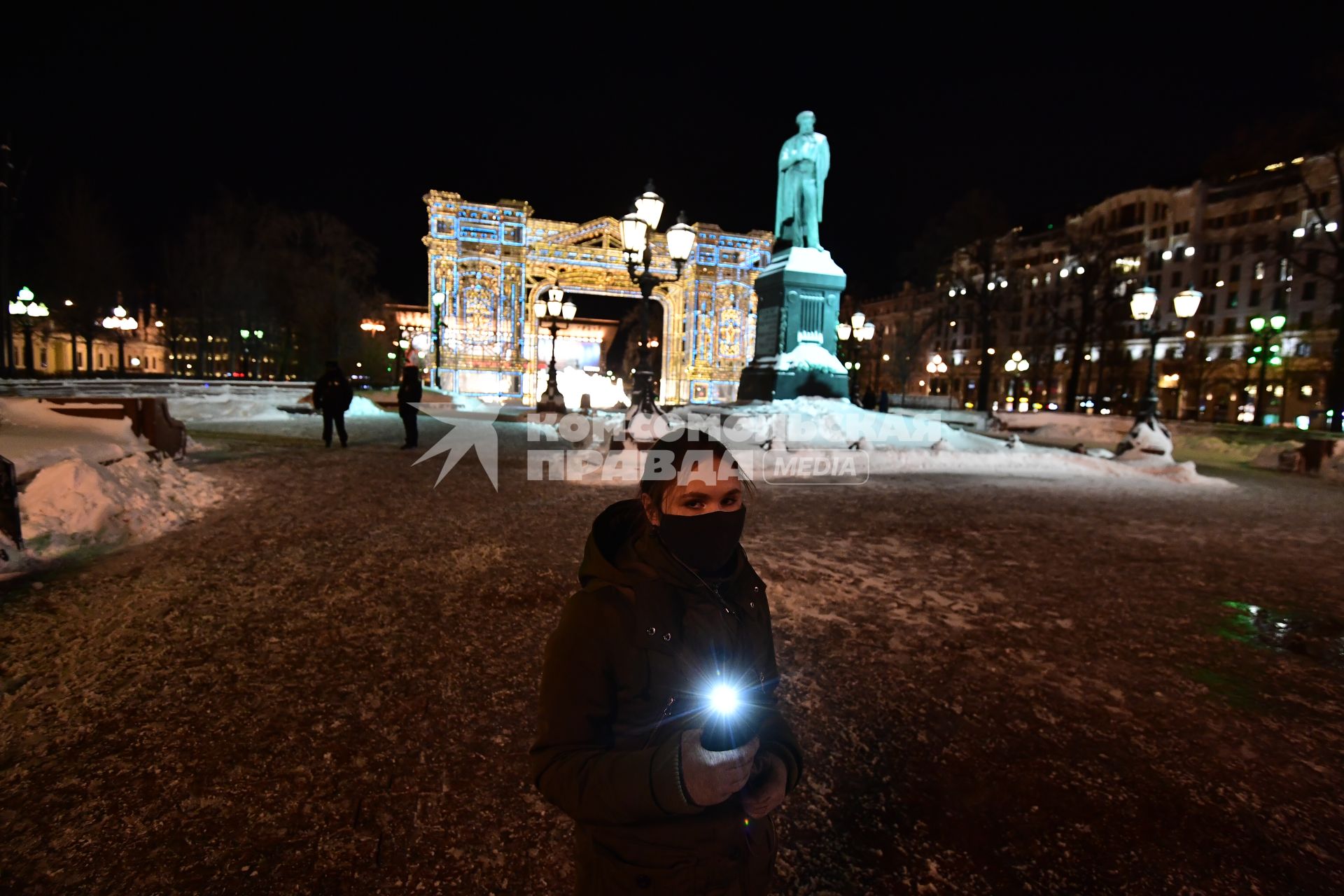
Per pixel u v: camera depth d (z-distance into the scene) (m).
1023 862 2.39
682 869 1.21
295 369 45.94
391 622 4.32
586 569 1.34
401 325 72.62
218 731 3.00
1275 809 2.73
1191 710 3.57
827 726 3.27
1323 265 52.00
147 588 4.79
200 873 2.17
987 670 3.97
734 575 1.41
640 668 1.25
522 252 39.56
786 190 18.94
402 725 3.11
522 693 3.45
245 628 4.15
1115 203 68.25
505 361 39.62
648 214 11.80
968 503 9.70
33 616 4.21
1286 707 3.63
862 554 6.54
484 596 4.88
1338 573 6.43
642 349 11.96
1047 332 59.31
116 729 2.99
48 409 9.05
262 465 10.61
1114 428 25.45
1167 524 8.67
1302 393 53.38
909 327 53.94
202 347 41.91
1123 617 5.00
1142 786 2.87
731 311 43.88
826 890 2.22
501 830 2.44
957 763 2.99
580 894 1.31
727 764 1.02
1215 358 61.03
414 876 2.20
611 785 1.11
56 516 5.73
